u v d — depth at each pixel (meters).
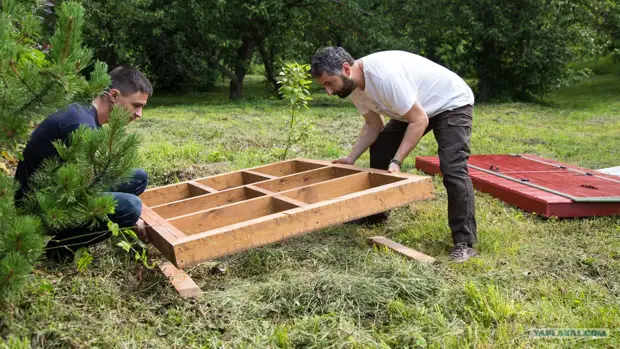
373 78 3.50
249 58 19.25
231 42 17.88
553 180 5.46
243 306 2.83
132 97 3.10
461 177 3.54
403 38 20.09
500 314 2.74
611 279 3.31
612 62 27.41
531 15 18.80
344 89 3.56
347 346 2.45
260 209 3.48
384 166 4.27
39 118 2.30
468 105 3.67
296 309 2.81
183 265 2.75
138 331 2.53
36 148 2.88
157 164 6.33
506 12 19.25
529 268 3.47
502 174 5.77
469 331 2.53
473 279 3.19
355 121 12.09
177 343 2.47
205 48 19.06
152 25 17.70
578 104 18.20
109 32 16.22
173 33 19.06
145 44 19.30
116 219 3.02
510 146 8.88
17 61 2.46
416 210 4.73
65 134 2.87
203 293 2.95
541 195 4.73
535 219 4.59
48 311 2.54
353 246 3.87
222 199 3.82
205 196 3.74
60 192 2.31
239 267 3.47
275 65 20.55
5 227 2.23
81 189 2.35
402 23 21.77
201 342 2.51
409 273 3.17
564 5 18.23
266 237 2.99
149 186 5.67
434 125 3.70
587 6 18.67
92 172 2.44
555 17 18.72
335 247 3.74
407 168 6.77
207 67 21.97
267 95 20.23
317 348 2.45
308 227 3.13
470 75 22.31
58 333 2.36
